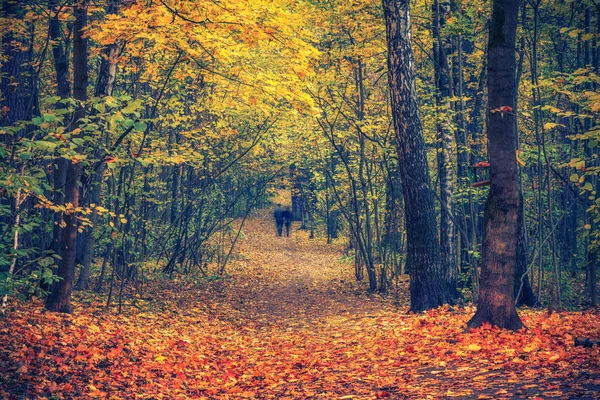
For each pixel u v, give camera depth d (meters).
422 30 17.78
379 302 17.97
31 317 9.45
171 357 9.33
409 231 13.91
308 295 20.17
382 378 7.23
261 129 21.22
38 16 10.30
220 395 7.29
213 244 32.56
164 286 19.88
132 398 6.70
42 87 17.03
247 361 9.88
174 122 17.14
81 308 12.19
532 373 6.19
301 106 9.89
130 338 9.95
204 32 9.26
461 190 17.38
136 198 19.59
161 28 9.13
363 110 19.78
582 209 24.52
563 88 12.46
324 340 11.65
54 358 7.55
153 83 16.52
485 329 9.13
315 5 16.59
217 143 21.50
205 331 12.91
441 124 15.98
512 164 9.36
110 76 12.69
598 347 7.12
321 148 23.92
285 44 8.99
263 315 16.27
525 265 16.89
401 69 13.68
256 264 29.84
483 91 19.97
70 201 10.51
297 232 48.09
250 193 44.12
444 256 17.36
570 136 9.05
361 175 21.09
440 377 6.76
